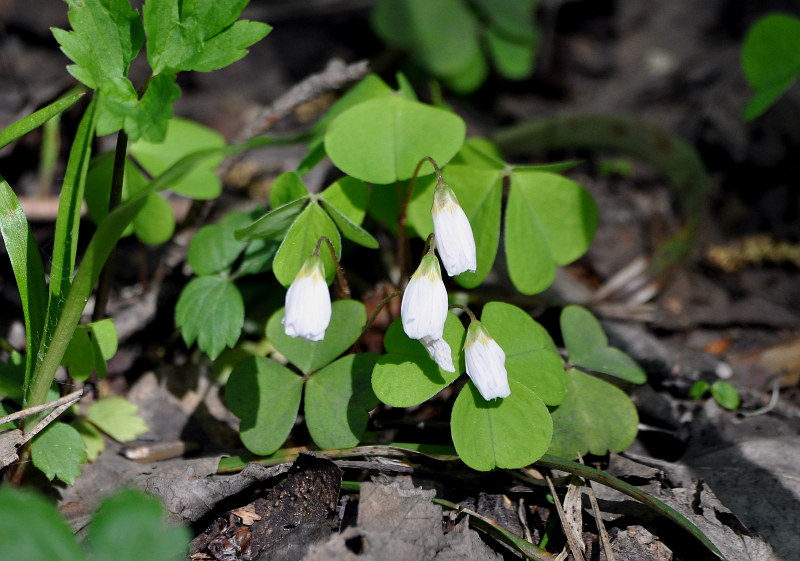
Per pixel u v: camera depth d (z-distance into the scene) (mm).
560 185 349
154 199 354
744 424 347
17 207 315
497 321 325
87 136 308
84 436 338
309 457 317
